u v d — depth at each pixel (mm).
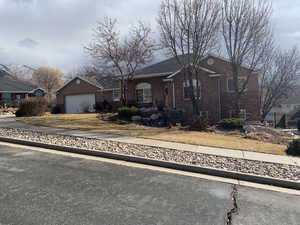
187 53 17375
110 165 6664
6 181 5133
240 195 4867
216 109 20000
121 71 22500
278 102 31766
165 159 7074
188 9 16734
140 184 5242
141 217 3770
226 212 4055
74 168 6227
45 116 19031
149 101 24188
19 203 4105
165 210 4039
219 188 5227
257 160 7402
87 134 10906
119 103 27125
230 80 20703
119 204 4199
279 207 4352
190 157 7441
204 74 20188
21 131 11250
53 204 4105
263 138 12828
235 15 16781
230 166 6617
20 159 6938
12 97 32750
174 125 16406
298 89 36688
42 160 6898
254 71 19750
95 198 4410
